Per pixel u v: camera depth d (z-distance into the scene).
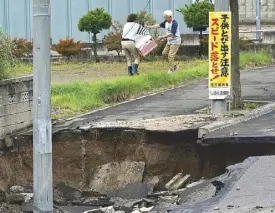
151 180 23.33
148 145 23.62
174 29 39.38
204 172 23.12
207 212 15.03
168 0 56.31
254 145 21.92
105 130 24.02
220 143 22.17
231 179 17.84
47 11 17.69
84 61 49.84
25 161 23.53
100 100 30.69
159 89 34.78
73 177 23.98
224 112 26.50
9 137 23.44
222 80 26.36
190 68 41.47
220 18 26.02
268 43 50.75
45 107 17.81
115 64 47.47
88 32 52.25
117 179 23.45
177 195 20.75
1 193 21.94
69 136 24.17
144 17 49.34
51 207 18.00
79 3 57.12
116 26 51.31
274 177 17.75
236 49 27.75
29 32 56.19
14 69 25.28
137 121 25.31
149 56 47.38
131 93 32.66
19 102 24.00
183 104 29.88
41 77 17.75
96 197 22.67
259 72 41.28
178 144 23.38
